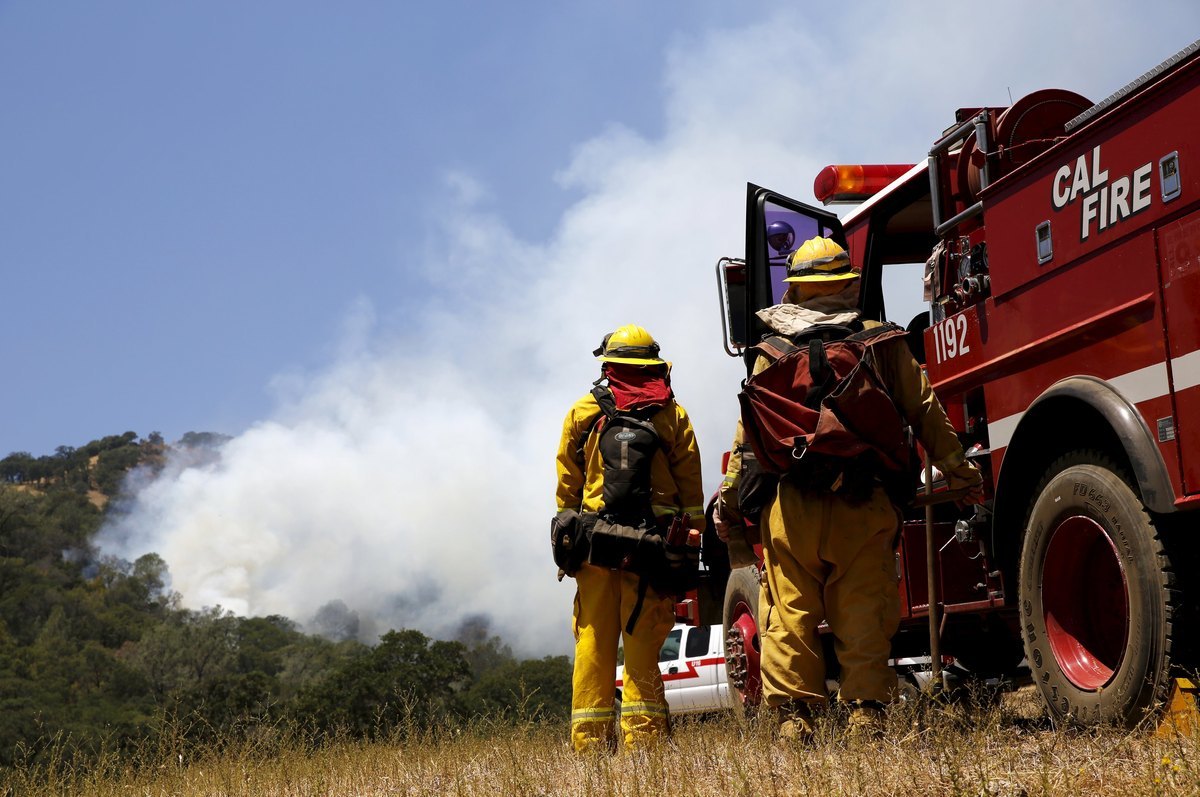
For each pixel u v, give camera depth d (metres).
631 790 4.71
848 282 5.59
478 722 7.43
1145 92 4.75
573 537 6.26
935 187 6.42
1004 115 6.02
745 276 8.62
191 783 6.94
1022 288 5.55
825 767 4.37
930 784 4.11
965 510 6.54
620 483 6.14
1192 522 4.75
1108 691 4.92
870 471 5.14
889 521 5.29
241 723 7.66
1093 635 5.29
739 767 4.36
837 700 5.22
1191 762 3.86
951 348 6.16
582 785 5.04
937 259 6.35
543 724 7.32
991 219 5.80
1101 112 5.04
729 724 6.75
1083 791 3.91
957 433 6.21
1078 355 5.15
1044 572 5.37
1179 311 4.56
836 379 5.16
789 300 5.73
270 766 7.19
